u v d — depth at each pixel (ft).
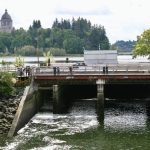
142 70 181.78
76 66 202.08
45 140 138.62
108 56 237.86
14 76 176.86
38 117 175.83
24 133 147.74
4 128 146.92
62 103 197.67
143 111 189.37
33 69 181.68
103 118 175.22
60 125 161.17
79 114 183.42
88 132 150.41
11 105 158.20
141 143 136.26
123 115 181.06
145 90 217.15
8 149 127.75
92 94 221.46
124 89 218.59
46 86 182.39
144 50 274.36
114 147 131.64
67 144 134.10
